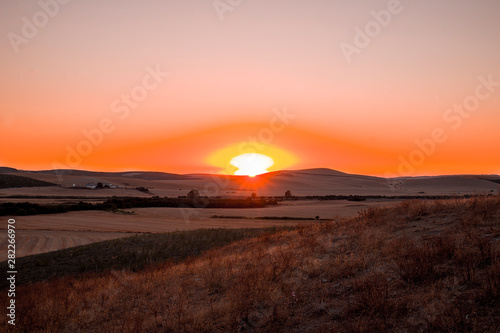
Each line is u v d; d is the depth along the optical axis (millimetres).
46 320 8219
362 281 7098
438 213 12094
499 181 175625
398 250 8672
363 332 5270
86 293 10969
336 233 12891
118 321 7590
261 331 6008
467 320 5016
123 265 18312
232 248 16781
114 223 48406
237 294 7633
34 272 18656
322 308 6445
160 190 165875
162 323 6922
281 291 7586
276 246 13281
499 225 8914
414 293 6242
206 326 6348
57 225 45719
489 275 5941
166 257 19422
